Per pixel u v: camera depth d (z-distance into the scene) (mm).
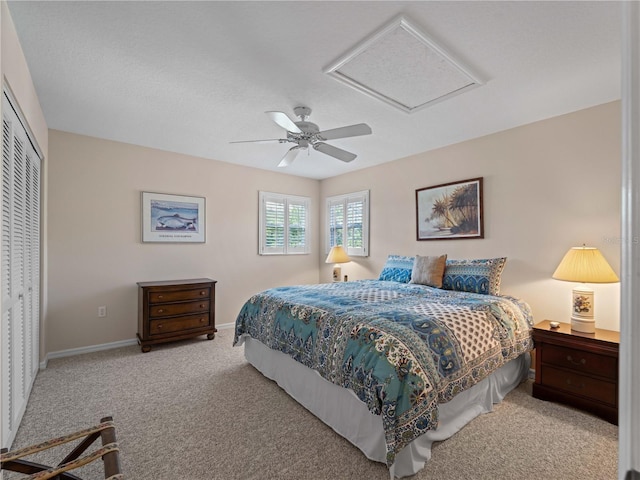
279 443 2014
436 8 1681
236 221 4746
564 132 2898
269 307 2943
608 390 2268
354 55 2066
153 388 2736
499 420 2260
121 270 3812
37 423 2221
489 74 2277
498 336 2359
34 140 2557
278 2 1644
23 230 2322
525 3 1639
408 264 3871
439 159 3879
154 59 2131
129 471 1767
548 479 1717
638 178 381
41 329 3104
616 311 2604
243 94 2590
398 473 1722
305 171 5129
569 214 2859
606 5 1642
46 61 2152
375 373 1757
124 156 3822
